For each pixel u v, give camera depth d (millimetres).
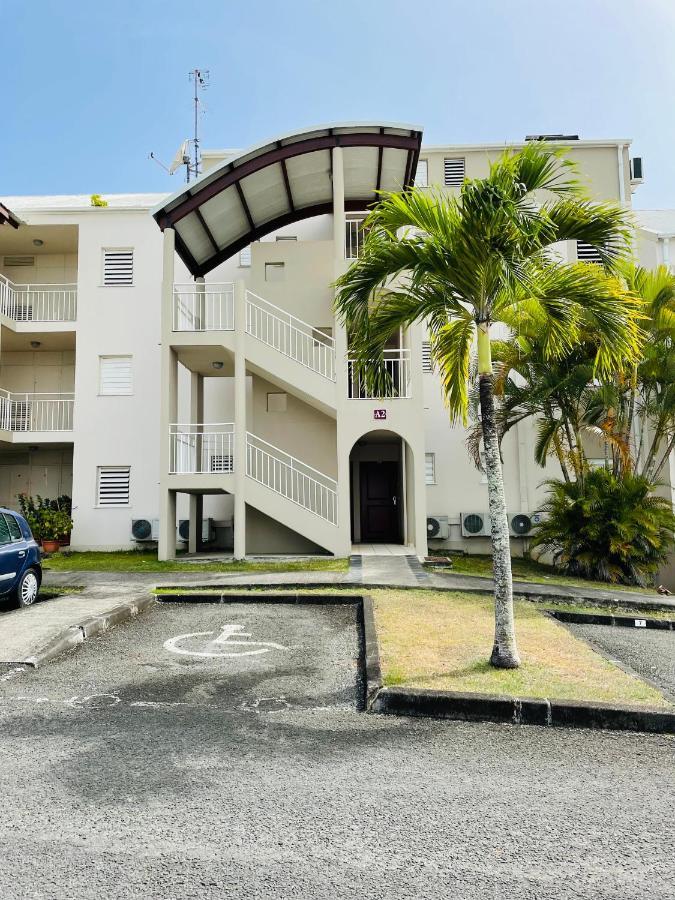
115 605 8602
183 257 16203
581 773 3895
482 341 6312
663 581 15961
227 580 11055
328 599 9414
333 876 2738
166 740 4367
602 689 5227
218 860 2859
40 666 6250
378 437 17000
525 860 2879
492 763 4035
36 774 3783
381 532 18656
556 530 13586
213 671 6094
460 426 18016
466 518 17469
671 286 12797
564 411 13906
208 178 14328
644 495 13289
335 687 5625
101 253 18672
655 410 13625
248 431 16781
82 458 18062
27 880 2701
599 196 19641
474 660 6078
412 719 4863
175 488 14289
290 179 15875
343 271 14602
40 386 19891
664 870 2809
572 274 6426
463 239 5867
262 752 4164
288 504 14102
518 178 5977
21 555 9117
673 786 3715
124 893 2611
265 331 16547
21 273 20203
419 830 3143
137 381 18297
